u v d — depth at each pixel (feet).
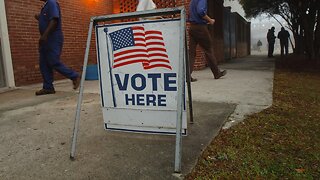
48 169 8.38
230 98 15.76
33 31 23.88
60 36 18.65
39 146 10.07
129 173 7.98
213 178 7.57
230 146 9.57
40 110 14.82
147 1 22.47
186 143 9.78
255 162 8.37
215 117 12.48
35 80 24.20
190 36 21.48
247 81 21.43
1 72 21.34
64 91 19.81
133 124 10.02
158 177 7.73
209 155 8.96
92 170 8.21
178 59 8.96
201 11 20.15
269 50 57.31
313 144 9.80
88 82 23.77
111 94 10.11
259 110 13.52
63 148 9.82
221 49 41.29
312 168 8.16
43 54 18.57
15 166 8.62
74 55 28.58
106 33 9.70
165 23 8.99
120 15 9.20
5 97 18.66
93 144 10.03
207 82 21.20
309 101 15.81
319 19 36.58
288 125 11.59
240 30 61.46
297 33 57.93
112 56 9.81
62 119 13.09
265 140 10.13
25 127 12.17
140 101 9.77
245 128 11.21
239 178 7.53
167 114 9.53
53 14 17.75
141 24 9.22
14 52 22.34
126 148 9.62
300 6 39.11
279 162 8.46
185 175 7.78
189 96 11.52
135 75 9.64
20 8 22.82
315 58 38.91
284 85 20.45
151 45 9.25
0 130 11.89
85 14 29.89
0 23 21.25
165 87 9.37
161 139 10.25
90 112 14.01
